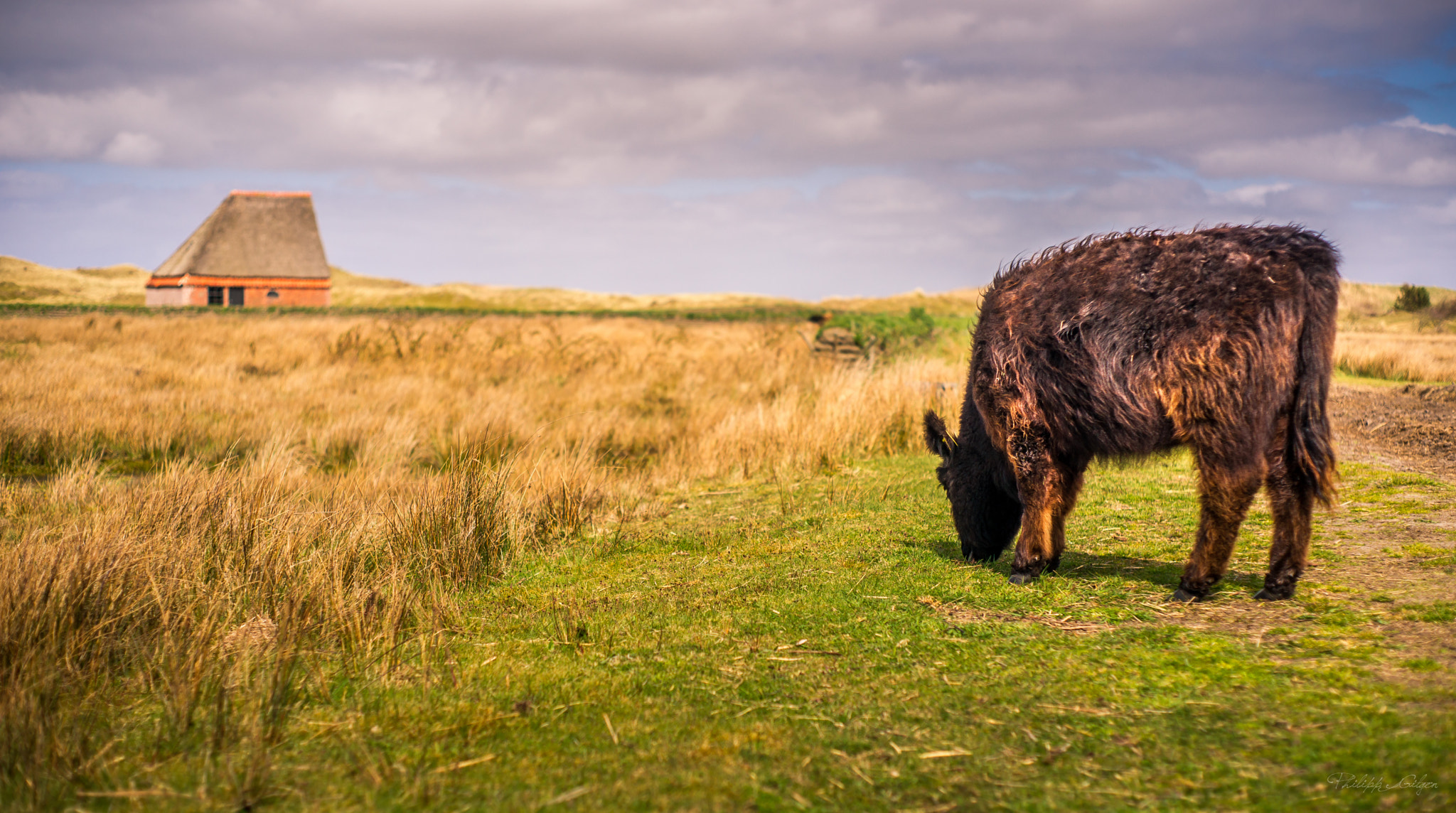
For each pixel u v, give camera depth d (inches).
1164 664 145.2
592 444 436.1
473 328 1119.6
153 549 213.8
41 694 142.9
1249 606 172.6
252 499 265.1
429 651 174.4
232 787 119.0
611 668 162.7
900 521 286.0
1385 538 217.5
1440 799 95.0
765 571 229.0
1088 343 183.0
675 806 110.6
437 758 127.0
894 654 161.8
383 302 3730.3
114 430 451.2
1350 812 96.2
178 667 155.1
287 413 503.5
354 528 252.4
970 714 133.3
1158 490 306.8
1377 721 115.9
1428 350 784.3
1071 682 142.3
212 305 2751.0
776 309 2741.1
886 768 118.6
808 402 534.6
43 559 187.0
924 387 506.6
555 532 291.3
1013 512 227.1
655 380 732.7
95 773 124.0
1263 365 164.7
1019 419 198.2
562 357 821.2
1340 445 377.1
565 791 115.6
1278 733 117.2
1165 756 115.0
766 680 152.9
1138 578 201.3
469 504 264.5
